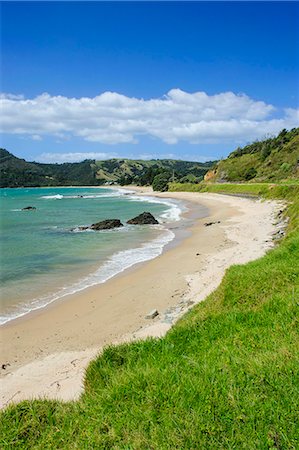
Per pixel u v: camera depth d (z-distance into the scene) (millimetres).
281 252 12812
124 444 4098
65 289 16766
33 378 9125
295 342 5754
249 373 4848
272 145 107188
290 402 4254
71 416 4910
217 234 30016
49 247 27094
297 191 50594
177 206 68375
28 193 144000
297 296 7977
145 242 28828
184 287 15625
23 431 4781
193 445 3898
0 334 12156
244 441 3869
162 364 5777
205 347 6430
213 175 120188
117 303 14508
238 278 10633
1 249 26266
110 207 69000
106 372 6496
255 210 47938
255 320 7223
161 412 4398
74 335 11828
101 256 23578
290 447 3771
